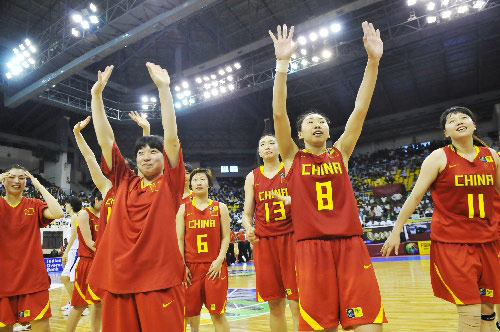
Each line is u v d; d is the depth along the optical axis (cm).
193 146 2984
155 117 2381
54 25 1798
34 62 1814
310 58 1777
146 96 2364
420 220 1391
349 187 239
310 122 248
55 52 1811
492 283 253
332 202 232
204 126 2894
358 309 208
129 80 2372
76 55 1705
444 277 258
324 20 1650
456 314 451
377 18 1708
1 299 311
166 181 230
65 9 1728
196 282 358
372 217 1647
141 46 2152
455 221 259
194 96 2147
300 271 225
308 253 224
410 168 2364
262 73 1961
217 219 370
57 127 2512
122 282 208
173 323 209
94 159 312
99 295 236
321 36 1666
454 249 256
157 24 1480
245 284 905
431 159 267
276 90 238
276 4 1786
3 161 2384
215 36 2034
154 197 225
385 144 2830
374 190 2189
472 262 250
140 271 210
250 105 2481
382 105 2497
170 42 2178
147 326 204
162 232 219
